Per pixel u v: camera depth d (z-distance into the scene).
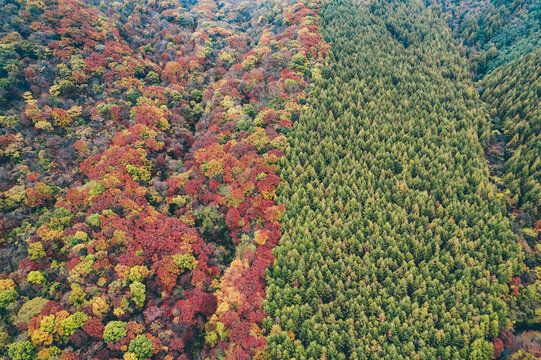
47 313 47.38
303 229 58.06
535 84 76.50
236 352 48.88
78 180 65.19
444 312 51.44
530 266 56.38
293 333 51.00
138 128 73.00
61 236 54.97
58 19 89.38
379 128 74.19
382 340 49.84
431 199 62.94
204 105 88.75
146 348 47.12
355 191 63.94
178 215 63.56
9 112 67.44
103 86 82.31
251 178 65.12
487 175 67.31
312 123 73.25
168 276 53.66
